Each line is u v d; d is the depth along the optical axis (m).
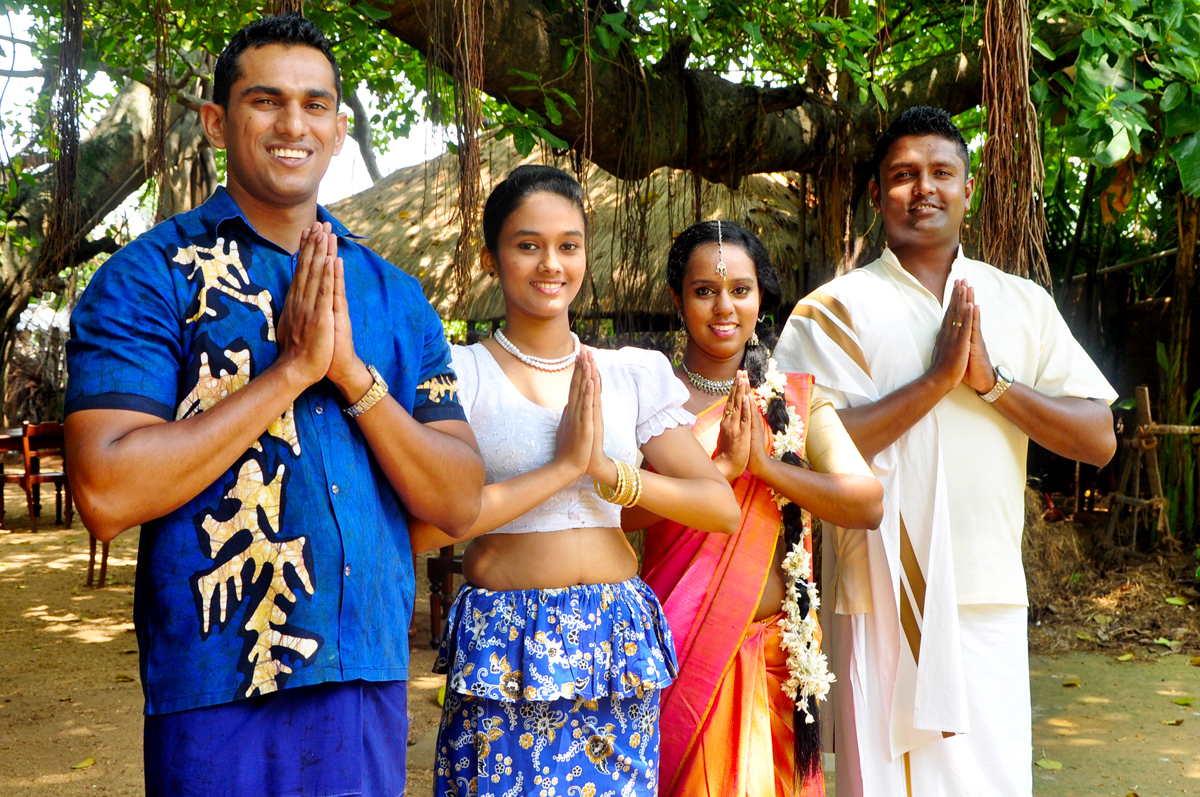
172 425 1.40
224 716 1.45
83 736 4.07
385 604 1.61
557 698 1.90
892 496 2.64
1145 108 4.59
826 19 4.72
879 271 2.84
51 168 7.02
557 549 2.01
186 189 10.62
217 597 1.45
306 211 1.68
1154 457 6.38
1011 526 2.69
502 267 2.10
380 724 1.61
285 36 1.62
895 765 2.62
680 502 2.08
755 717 2.29
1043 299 2.81
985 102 3.31
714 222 2.56
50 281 6.37
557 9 4.10
